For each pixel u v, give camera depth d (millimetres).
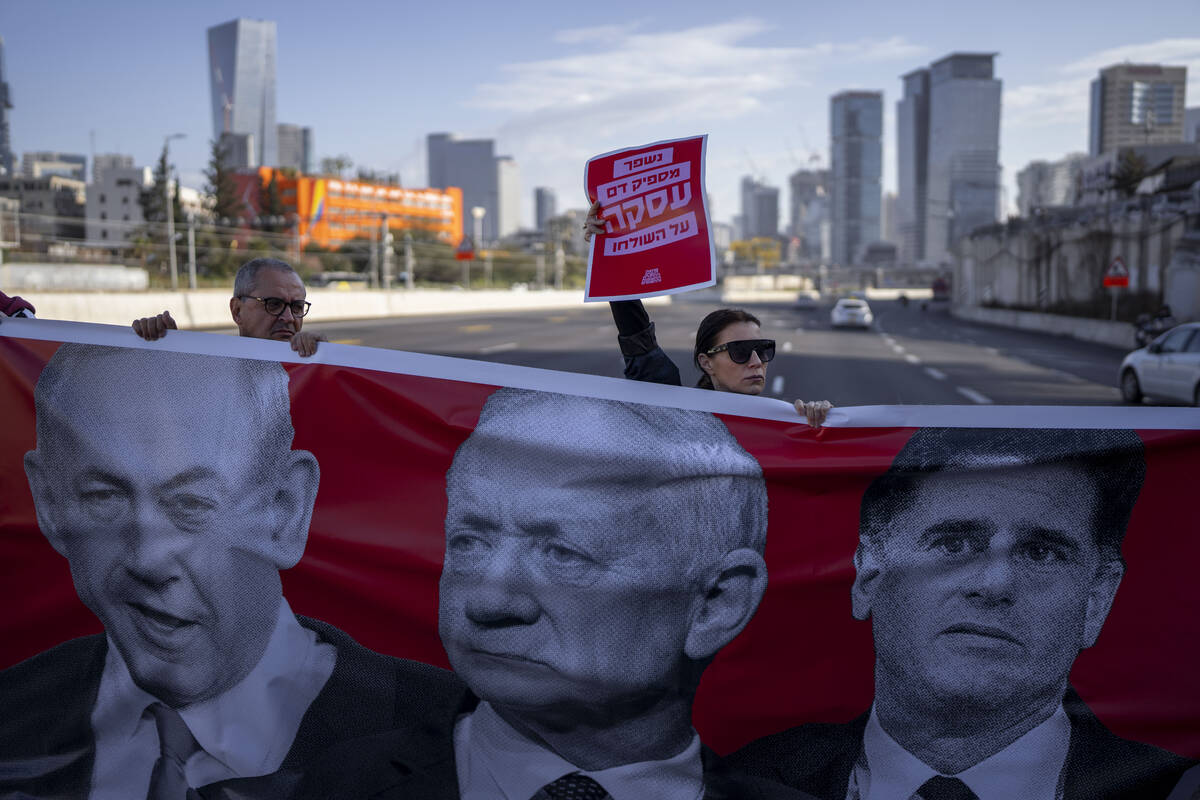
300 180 146375
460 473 2834
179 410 2938
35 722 2984
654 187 2920
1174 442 2664
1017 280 65375
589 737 2771
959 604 2738
